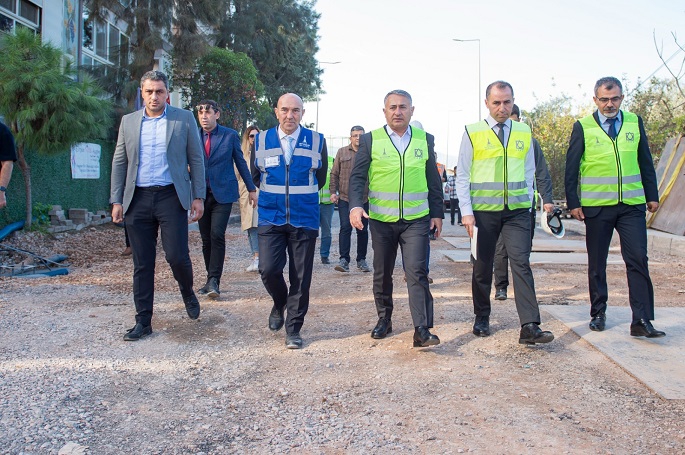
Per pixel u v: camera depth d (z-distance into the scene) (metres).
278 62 35.59
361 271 9.36
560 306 6.61
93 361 4.81
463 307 6.71
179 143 5.49
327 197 10.08
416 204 5.23
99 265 9.59
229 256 10.83
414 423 3.76
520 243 5.31
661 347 5.15
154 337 5.49
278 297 5.60
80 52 17.69
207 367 4.74
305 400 4.12
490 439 3.55
